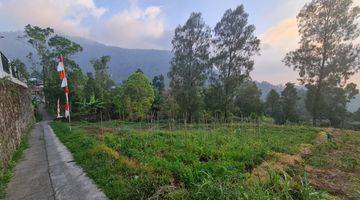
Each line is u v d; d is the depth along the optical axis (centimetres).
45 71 5953
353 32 3225
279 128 2325
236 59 3897
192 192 591
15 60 6038
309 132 2094
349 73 3341
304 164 1073
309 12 3400
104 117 4584
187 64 4116
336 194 730
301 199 625
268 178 719
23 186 809
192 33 4069
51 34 5953
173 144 1257
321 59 3403
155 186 637
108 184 723
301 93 5569
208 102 4081
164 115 4159
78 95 5069
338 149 1446
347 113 4228
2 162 961
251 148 1191
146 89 4478
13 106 1603
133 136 1438
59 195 713
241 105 5694
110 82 6072
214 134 1623
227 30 3888
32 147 1498
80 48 6072
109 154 987
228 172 764
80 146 1277
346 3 3198
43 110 6300
